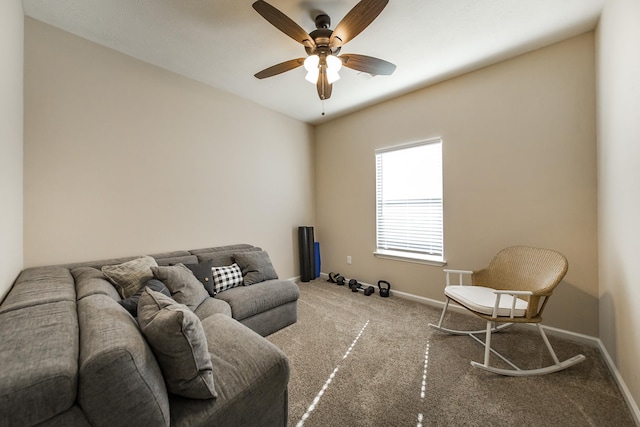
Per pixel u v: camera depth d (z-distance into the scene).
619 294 1.62
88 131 2.14
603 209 1.92
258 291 2.34
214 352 1.26
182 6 1.79
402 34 2.08
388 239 3.46
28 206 1.87
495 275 2.33
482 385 1.65
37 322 1.00
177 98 2.70
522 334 2.29
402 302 3.11
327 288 3.63
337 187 4.00
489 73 2.55
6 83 1.38
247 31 2.05
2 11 1.31
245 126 3.32
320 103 3.46
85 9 1.81
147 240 2.49
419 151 3.14
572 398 1.52
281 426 1.22
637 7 1.30
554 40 2.17
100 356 0.76
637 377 1.36
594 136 2.06
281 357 1.24
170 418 0.92
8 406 0.65
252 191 3.41
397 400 1.53
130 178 2.38
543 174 2.29
